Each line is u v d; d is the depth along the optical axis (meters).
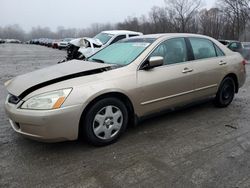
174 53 4.26
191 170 2.93
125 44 4.48
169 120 4.50
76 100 3.14
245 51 15.96
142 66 3.80
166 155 3.27
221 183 2.70
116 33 11.08
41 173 2.87
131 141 3.67
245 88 7.24
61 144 3.55
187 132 4.00
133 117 3.79
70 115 3.11
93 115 3.34
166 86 4.00
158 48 4.06
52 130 3.05
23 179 2.76
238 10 44.03
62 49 32.59
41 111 3.01
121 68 3.66
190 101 4.49
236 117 4.69
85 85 3.26
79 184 2.68
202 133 3.96
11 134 3.85
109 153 3.32
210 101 5.34
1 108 5.14
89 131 3.34
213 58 4.86
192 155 3.27
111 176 2.82
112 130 3.56
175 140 3.71
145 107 3.84
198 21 52.12
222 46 5.18
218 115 4.79
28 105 3.08
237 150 3.40
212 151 3.38
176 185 2.67
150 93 3.83
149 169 2.96
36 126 3.03
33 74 3.70
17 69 11.64
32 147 3.46
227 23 46.78
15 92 3.28
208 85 4.71
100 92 3.30
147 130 4.06
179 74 4.16
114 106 3.52
